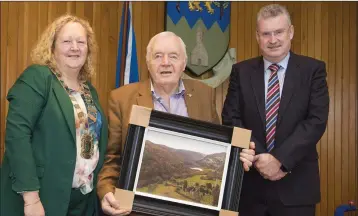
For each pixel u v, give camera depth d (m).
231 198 2.43
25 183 2.36
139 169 2.40
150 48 2.69
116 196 2.37
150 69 2.68
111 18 4.74
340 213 4.16
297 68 2.92
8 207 2.52
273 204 2.85
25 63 4.38
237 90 3.05
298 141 2.71
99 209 2.82
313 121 2.79
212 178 2.44
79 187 2.60
